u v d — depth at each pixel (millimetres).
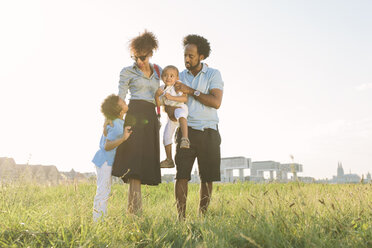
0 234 3035
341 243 2723
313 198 4125
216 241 2820
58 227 3279
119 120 4109
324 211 3799
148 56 4227
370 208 3723
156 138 4281
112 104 3988
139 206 3957
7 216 3637
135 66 4289
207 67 4785
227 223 3443
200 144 4449
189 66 4727
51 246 2789
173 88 4500
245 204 4406
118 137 3982
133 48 4238
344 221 3428
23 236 3074
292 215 3557
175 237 3201
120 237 3123
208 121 4500
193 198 5938
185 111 4473
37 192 7145
